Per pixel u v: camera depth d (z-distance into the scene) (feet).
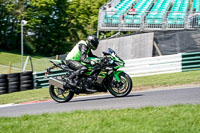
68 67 61.93
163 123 36.06
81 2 316.81
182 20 144.36
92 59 59.82
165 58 104.42
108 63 58.90
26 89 103.45
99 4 307.78
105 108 49.75
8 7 309.63
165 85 82.43
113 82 60.03
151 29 147.74
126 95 60.64
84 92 60.95
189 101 52.39
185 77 89.81
